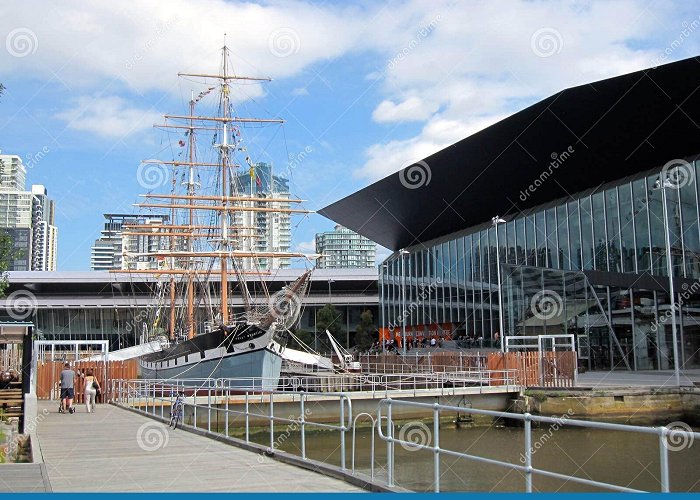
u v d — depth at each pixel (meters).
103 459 17.33
